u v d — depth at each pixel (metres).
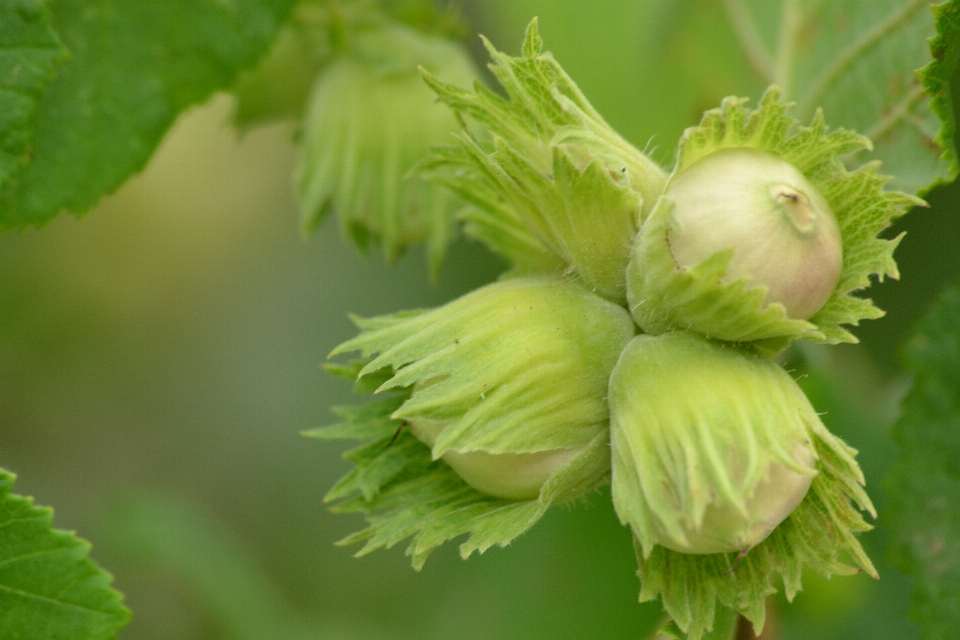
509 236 0.37
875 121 0.39
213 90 0.39
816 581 0.41
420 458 0.36
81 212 0.38
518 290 0.36
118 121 0.38
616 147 0.35
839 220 0.35
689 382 0.35
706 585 0.35
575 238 0.36
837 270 0.35
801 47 0.41
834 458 0.35
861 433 0.42
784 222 0.34
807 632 0.41
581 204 0.35
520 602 0.42
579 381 0.35
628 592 0.42
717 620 0.35
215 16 0.39
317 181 0.40
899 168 0.39
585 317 0.35
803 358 0.41
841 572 0.35
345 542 0.36
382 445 0.36
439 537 0.35
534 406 0.35
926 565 0.38
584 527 0.42
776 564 0.35
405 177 0.37
